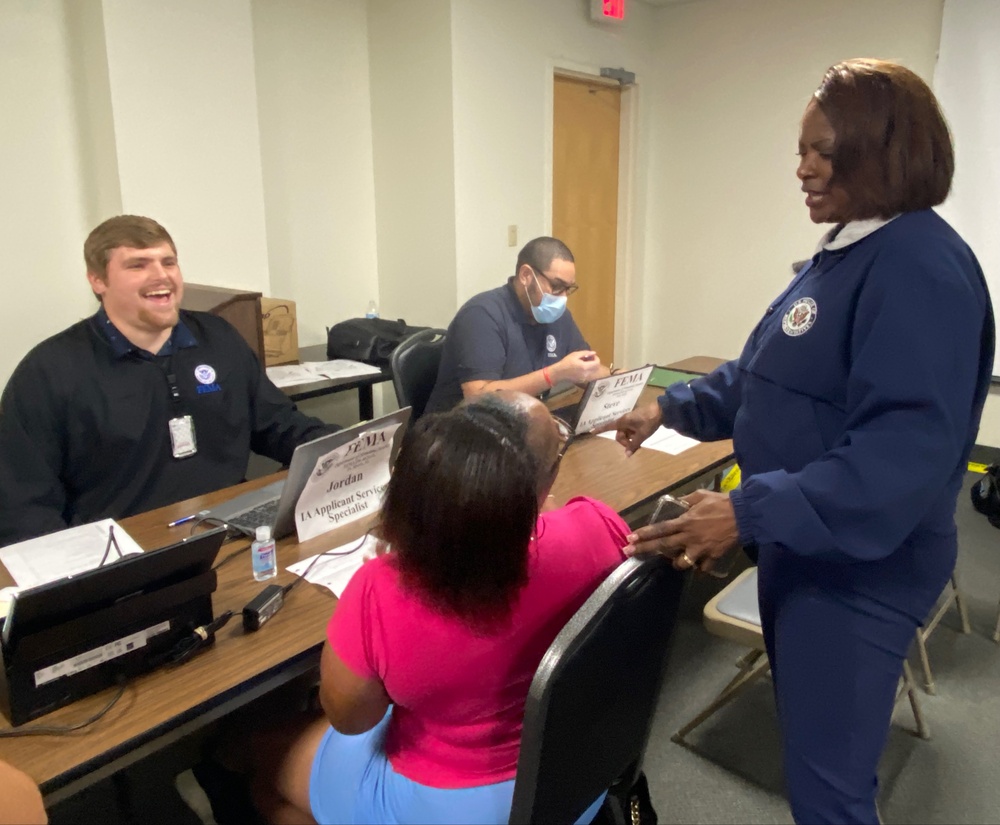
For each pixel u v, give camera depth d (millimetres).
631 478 1807
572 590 981
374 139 3895
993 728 2021
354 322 3359
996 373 3764
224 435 1981
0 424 1749
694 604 2619
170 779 1684
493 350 2287
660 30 4629
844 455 972
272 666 1098
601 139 4531
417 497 863
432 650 912
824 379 1075
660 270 4965
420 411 2393
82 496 1862
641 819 1255
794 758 1139
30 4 2645
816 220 1119
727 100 4457
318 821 1146
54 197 2812
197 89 2895
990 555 2996
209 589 1127
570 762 954
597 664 911
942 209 3773
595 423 2080
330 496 1536
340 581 1342
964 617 2453
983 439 3871
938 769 1876
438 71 3504
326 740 1212
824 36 4055
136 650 1059
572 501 1114
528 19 3775
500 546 860
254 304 2744
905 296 966
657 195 4867
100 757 918
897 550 1067
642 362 5188
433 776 1021
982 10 3504
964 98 3629
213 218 3031
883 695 1087
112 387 1822
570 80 4207
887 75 1005
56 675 985
